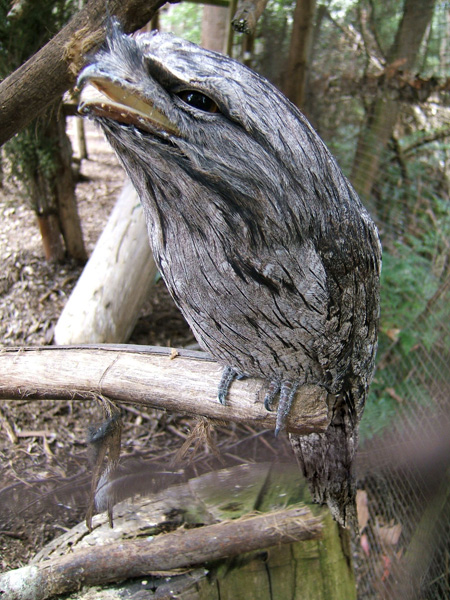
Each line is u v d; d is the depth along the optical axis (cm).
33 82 42
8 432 74
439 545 70
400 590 69
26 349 47
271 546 55
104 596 50
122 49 29
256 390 42
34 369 45
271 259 33
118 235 89
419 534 71
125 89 28
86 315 84
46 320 88
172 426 79
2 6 63
